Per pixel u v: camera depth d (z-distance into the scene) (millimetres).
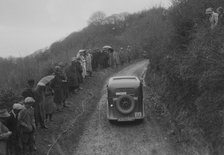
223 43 11812
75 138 13477
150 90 20797
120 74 28922
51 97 14156
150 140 12938
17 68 17750
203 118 11688
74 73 19125
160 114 15727
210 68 11734
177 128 13195
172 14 18781
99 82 24578
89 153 12141
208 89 12000
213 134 10703
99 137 13602
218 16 14125
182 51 16375
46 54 33031
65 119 15055
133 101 14656
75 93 19797
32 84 12289
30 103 10562
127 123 15086
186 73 13742
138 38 51656
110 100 14914
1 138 8992
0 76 16594
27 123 10469
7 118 9656
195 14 16797
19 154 10328
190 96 13773
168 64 17594
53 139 12672
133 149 12320
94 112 17031
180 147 11766
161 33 24531
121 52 36750
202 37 13461
